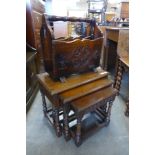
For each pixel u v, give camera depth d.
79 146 1.17
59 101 1.05
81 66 1.16
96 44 1.14
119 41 1.65
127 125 1.39
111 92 1.11
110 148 1.16
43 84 1.08
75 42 1.00
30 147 1.17
